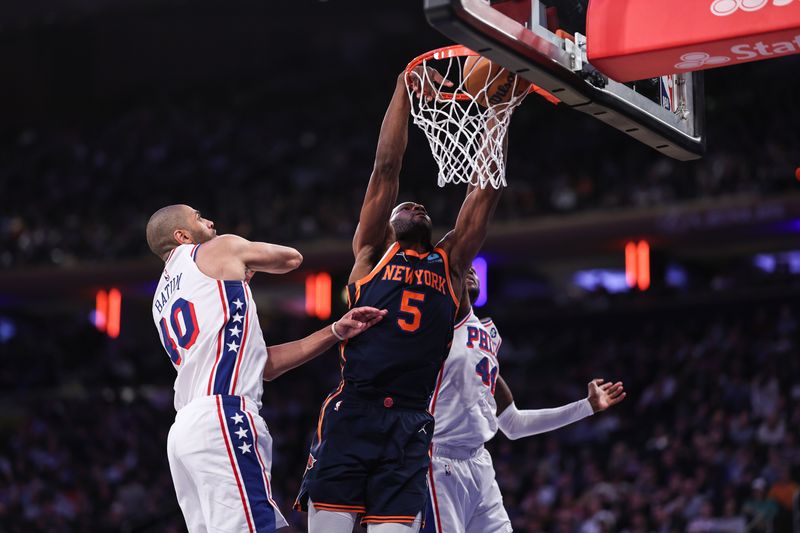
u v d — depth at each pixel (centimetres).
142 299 2280
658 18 384
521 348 1897
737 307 1709
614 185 1900
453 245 415
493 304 1945
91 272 2212
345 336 400
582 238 1845
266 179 2342
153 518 1274
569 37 396
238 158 2436
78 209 2406
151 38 2805
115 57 2823
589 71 400
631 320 1803
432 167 2161
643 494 1210
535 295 2273
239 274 407
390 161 412
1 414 2002
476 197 413
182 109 2683
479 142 411
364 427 395
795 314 1659
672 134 446
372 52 2727
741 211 1686
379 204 413
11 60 2838
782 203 1647
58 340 2267
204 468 380
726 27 372
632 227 1794
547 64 379
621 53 388
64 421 1852
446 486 462
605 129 2069
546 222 1881
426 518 455
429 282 402
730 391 1390
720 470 1203
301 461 1558
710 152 1875
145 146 2564
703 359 1540
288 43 2783
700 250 1956
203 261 411
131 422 1805
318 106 2592
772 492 1093
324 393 1795
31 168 2595
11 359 2212
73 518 1469
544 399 1638
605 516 1168
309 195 2189
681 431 1355
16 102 2842
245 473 383
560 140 2109
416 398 401
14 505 1522
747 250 1947
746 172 1730
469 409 468
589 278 2252
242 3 2714
